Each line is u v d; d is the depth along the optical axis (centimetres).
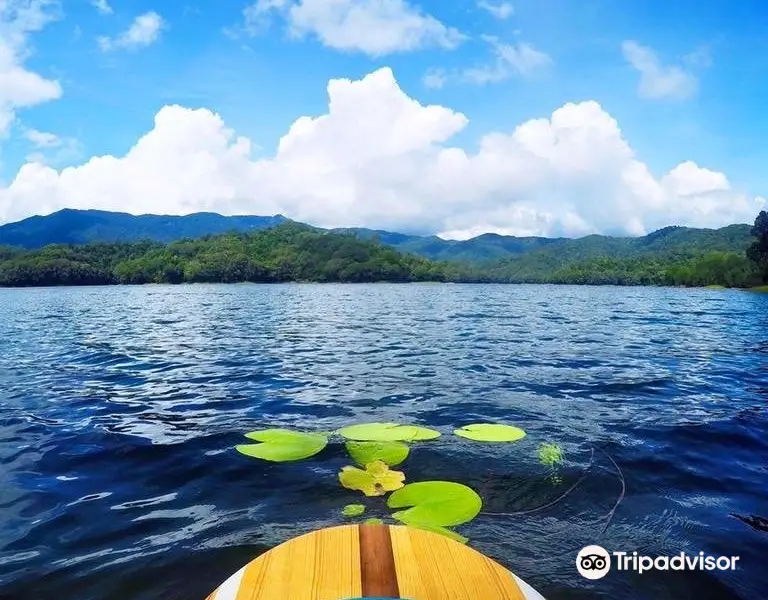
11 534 286
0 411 564
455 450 416
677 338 1295
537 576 239
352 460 393
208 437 462
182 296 4706
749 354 1005
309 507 314
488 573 152
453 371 809
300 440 440
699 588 232
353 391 661
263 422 514
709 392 658
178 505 321
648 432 475
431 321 1858
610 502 321
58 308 2848
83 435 473
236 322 1831
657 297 4531
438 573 151
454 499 321
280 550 163
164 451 425
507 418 525
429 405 584
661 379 743
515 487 343
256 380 738
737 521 299
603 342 1202
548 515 303
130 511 313
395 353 1013
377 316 2131
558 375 775
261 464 386
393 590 142
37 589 233
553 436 461
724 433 474
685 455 411
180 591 231
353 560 157
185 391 664
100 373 803
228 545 270
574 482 352
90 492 343
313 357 959
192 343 1191
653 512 308
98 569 249
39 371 823
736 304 3275
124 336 1361
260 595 140
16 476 373
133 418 532
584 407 575
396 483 349
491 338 1284
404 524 289
